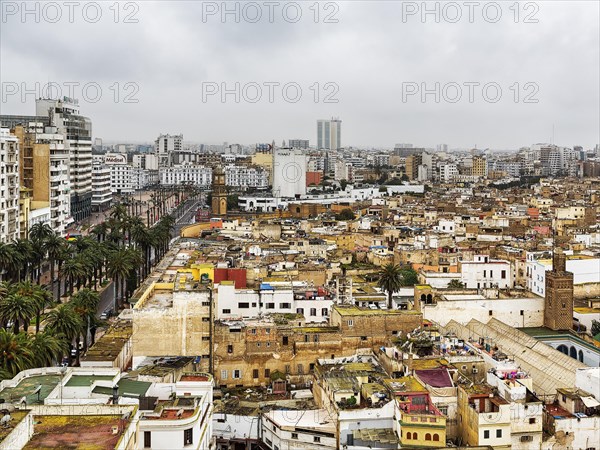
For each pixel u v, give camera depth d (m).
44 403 78.56
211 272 163.00
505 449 90.75
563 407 98.56
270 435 100.50
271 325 126.62
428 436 89.62
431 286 175.88
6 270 186.75
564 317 159.12
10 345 104.25
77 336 130.38
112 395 82.56
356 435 92.19
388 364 114.19
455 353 115.12
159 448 76.50
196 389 90.44
